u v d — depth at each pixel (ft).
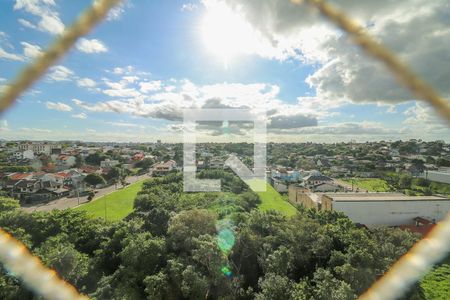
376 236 73.51
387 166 250.16
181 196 118.01
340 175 243.19
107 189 181.16
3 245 7.01
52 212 83.61
